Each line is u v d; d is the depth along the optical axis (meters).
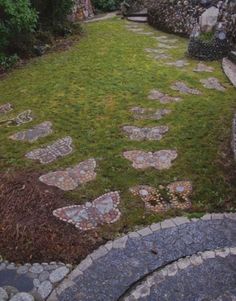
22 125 5.16
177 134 4.76
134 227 3.40
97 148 4.54
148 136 4.76
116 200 3.72
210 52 7.36
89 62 7.34
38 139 4.80
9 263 3.09
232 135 4.49
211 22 7.56
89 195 3.79
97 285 2.88
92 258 3.10
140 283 2.85
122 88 6.16
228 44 7.45
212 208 3.58
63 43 8.52
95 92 6.05
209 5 8.70
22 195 3.79
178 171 4.09
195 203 3.65
